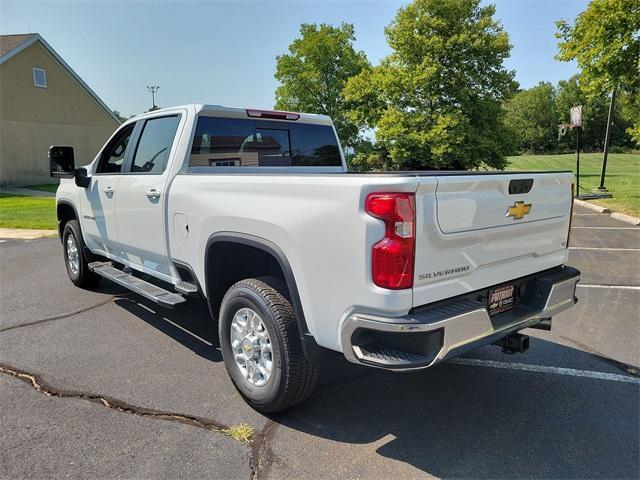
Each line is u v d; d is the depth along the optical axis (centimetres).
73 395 345
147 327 484
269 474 261
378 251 239
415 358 241
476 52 2550
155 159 427
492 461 272
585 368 391
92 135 2700
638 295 586
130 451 280
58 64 2470
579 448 283
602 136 6862
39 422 309
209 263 356
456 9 2536
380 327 242
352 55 3869
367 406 331
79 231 579
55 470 263
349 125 3759
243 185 317
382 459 274
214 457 275
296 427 305
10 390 352
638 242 912
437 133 2509
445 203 252
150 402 335
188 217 369
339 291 259
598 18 1153
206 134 406
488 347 437
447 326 244
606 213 1309
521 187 296
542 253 327
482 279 281
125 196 452
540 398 342
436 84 2580
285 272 289
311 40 3734
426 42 2522
